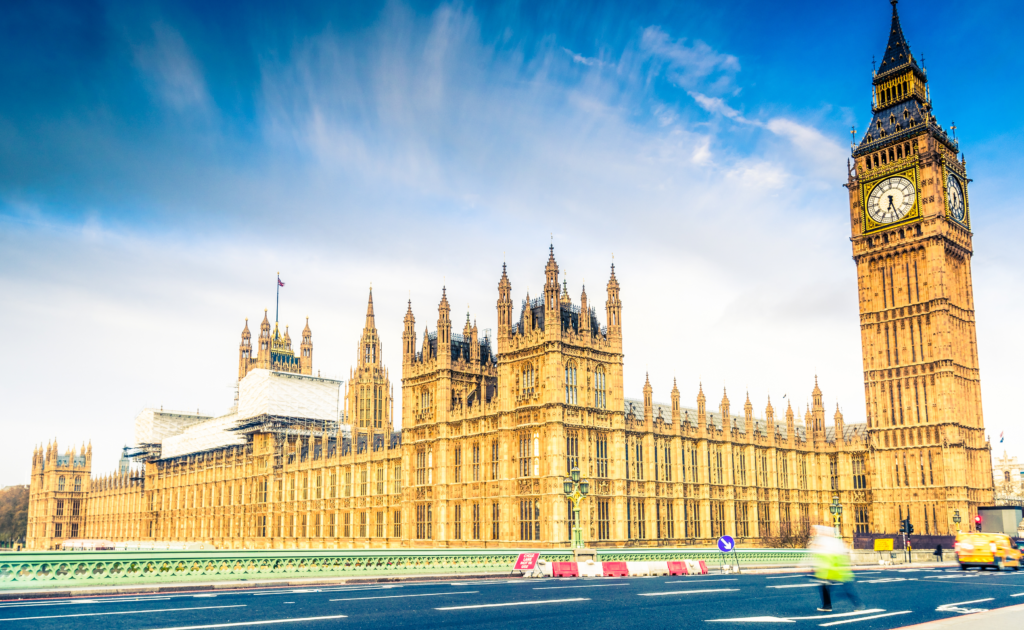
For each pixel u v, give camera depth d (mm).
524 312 91812
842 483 117312
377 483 117250
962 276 115812
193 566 43312
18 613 29344
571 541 82375
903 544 102750
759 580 48281
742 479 106812
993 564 60375
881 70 120250
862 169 119062
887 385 113688
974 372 113500
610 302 92000
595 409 87938
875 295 116125
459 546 92250
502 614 29047
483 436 91250
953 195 115750
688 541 96125
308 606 31625
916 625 25188
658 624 26359
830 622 26734
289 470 142000
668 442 97062
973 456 110250
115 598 35750
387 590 40000
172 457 194375
